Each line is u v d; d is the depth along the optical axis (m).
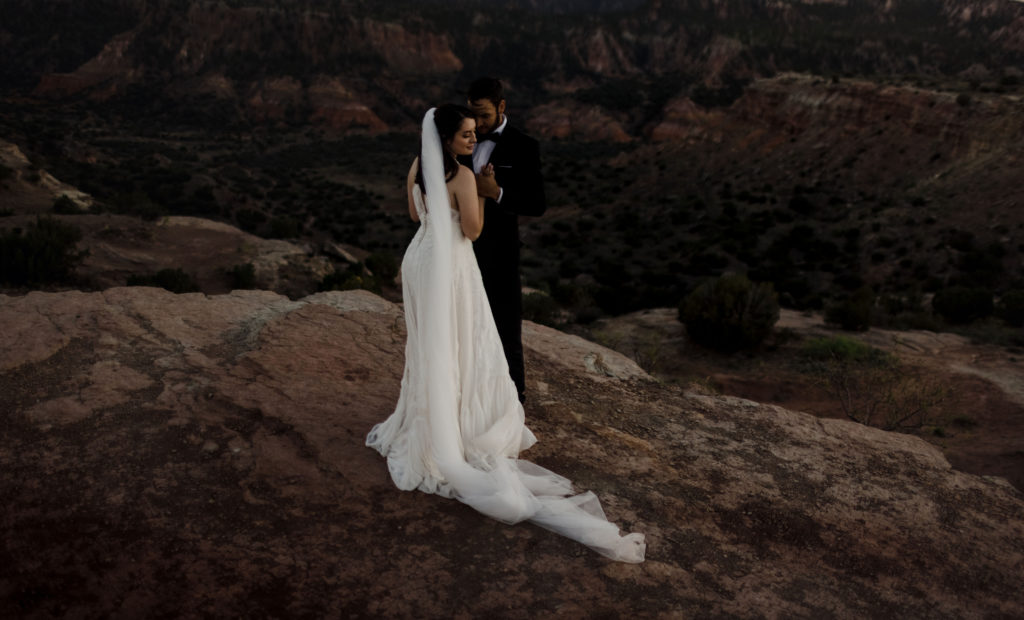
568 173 113.25
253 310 4.96
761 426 3.95
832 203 68.81
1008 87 68.94
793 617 2.41
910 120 73.06
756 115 96.31
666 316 26.44
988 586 2.69
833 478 3.39
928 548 2.89
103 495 2.67
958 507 3.22
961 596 2.62
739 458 3.53
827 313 23.86
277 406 3.48
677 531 2.85
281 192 123.06
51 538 2.42
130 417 3.27
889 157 72.00
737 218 70.44
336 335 4.55
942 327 27.41
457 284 2.98
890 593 2.60
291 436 3.24
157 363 3.88
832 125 83.31
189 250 32.81
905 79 81.06
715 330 20.80
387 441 3.15
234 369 3.85
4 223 32.97
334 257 37.47
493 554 2.58
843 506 3.15
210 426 3.25
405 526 2.70
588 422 3.78
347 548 2.53
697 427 3.88
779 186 78.25
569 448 3.46
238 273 30.11
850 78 88.12
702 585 2.53
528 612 2.30
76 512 2.56
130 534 2.48
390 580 2.39
